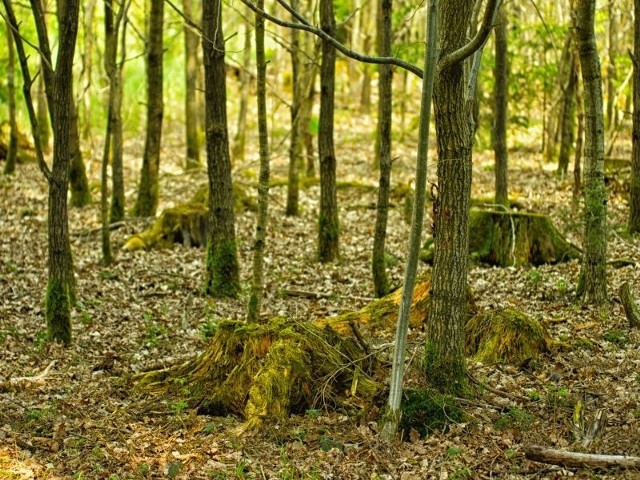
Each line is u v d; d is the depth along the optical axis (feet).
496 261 39.17
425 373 21.38
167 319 33.09
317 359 22.06
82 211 58.29
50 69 29.58
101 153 85.05
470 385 21.86
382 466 18.17
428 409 20.03
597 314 29.12
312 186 64.54
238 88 116.47
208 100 35.91
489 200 52.95
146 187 55.83
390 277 38.93
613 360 24.32
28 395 23.03
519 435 19.45
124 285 38.93
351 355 22.95
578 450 18.39
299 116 53.67
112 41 43.62
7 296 36.47
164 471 18.13
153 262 43.29
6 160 74.13
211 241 37.22
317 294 36.04
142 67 96.99
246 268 41.75
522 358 24.36
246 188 62.75
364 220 52.90
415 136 91.76
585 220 30.66
